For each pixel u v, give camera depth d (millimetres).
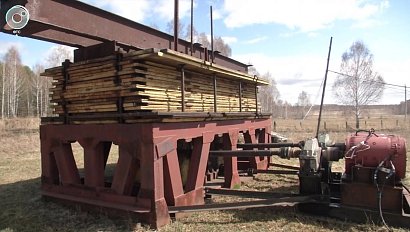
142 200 5059
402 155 4957
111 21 5613
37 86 48594
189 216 5578
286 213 5691
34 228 5160
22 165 12117
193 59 5574
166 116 5008
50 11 4652
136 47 6145
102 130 5578
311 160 5664
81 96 5867
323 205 5438
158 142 5020
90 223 5242
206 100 6762
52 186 6492
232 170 7648
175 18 5984
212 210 5402
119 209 5176
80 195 5992
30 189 7844
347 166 5387
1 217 5730
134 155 5168
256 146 7777
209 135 6438
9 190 7848
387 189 4949
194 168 6145
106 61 5387
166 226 5008
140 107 5020
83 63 5684
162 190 5094
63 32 5484
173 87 5680
